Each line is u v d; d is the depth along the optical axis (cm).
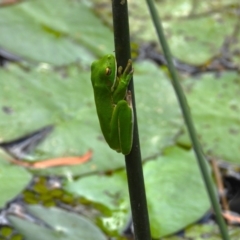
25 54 81
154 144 70
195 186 66
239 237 63
